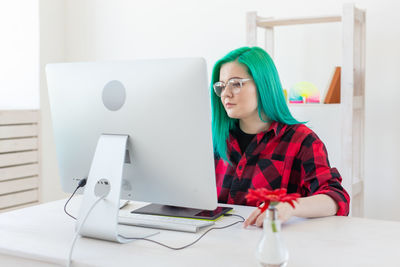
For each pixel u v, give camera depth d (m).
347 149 2.55
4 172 3.33
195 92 1.22
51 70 1.41
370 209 2.90
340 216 1.49
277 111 1.72
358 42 2.75
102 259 1.11
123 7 3.70
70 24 3.92
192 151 1.26
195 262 1.08
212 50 3.40
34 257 1.16
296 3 3.08
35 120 3.58
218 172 1.87
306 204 1.41
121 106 1.31
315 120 3.05
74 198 1.84
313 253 1.12
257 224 1.36
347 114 2.54
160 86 1.25
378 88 2.85
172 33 3.53
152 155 1.31
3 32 3.78
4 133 3.31
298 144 1.71
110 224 1.24
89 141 1.40
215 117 1.79
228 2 3.31
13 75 3.77
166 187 1.33
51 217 1.52
